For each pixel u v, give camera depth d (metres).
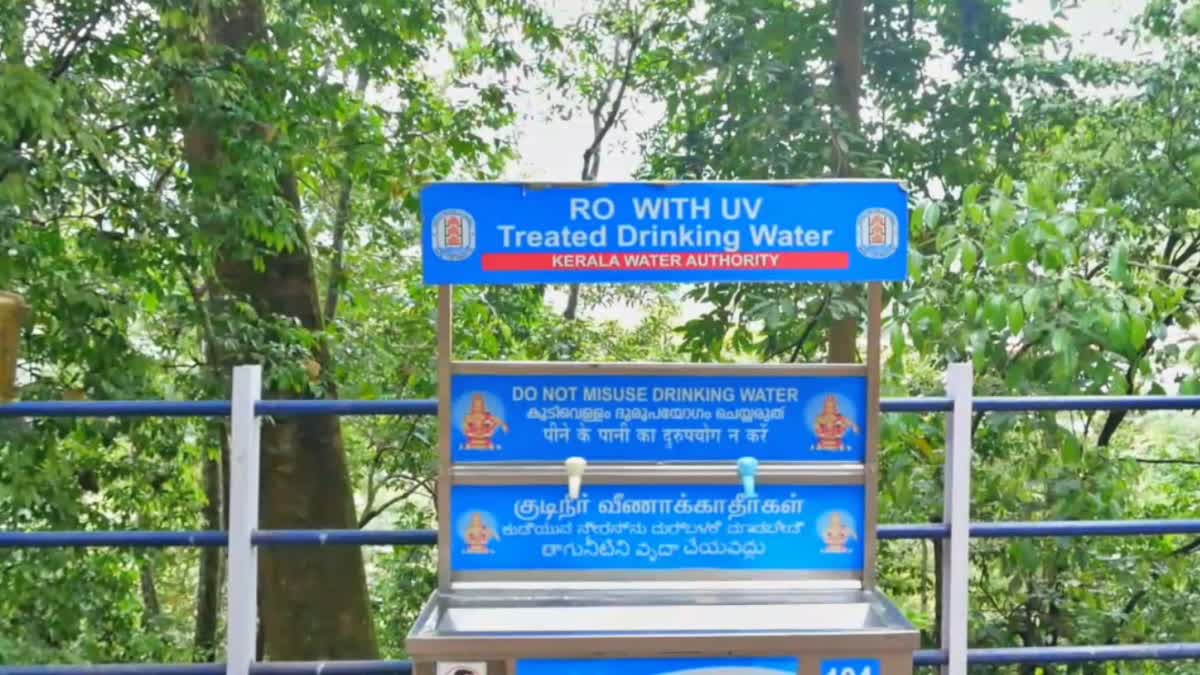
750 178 8.95
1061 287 4.75
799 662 2.79
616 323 15.74
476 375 3.16
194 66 7.37
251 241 8.20
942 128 9.62
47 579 6.84
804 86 9.28
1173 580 6.64
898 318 5.18
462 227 3.06
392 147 10.80
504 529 3.18
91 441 7.19
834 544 3.21
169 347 9.41
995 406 3.43
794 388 3.19
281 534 3.35
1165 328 5.13
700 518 3.19
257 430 3.36
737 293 8.64
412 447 12.39
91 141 5.90
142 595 12.83
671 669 2.78
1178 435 8.40
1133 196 7.25
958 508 3.37
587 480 3.17
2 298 3.36
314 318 9.44
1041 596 6.59
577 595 3.14
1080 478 5.79
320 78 9.58
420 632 2.79
